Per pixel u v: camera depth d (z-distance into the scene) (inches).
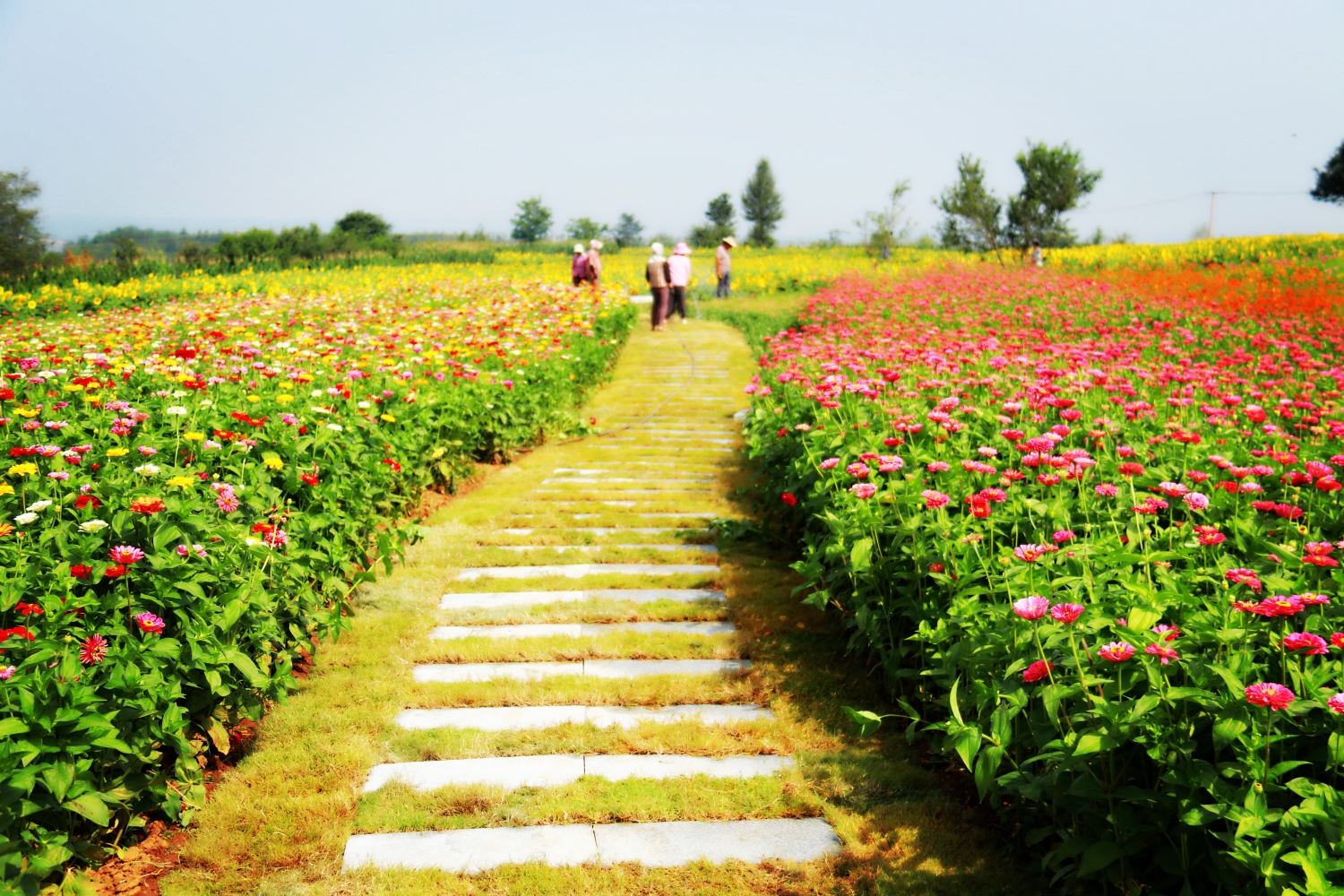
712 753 127.6
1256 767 76.3
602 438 343.0
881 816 112.4
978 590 114.7
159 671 104.1
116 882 97.7
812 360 306.8
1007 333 448.8
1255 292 653.9
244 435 171.5
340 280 912.3
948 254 1457.9
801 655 159.0
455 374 293.6
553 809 112.3
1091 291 668.7
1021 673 102.2
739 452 318.3
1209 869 79.4
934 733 127.3
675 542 222.4
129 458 151.3
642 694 143.8
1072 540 128.0
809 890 99.1
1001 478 149.9
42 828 89.7
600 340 497.0
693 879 100.5
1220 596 100.6
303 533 153.9
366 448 205.6
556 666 155.0
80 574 107.9
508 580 194.1
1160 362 350.3
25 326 461.7
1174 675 90.9
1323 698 79.6
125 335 393.7
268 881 98.7
